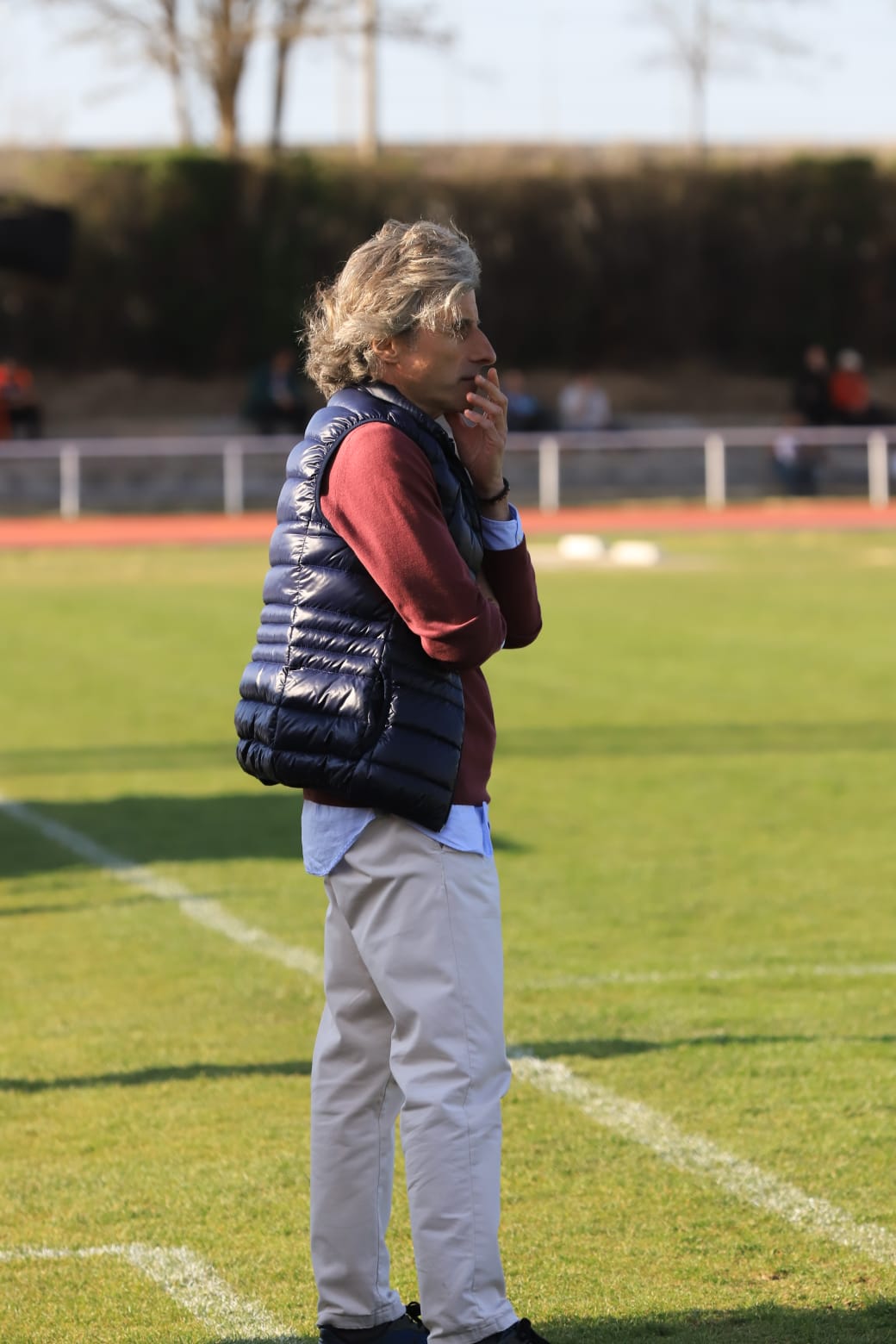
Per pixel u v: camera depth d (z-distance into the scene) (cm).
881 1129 1745
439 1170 1145
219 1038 2073
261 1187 1627
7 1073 1953
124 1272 1446
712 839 3169
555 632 6066
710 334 17412
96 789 3616
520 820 3338
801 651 5572
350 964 1218
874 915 2639
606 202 16938
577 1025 2089
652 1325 1327
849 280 17325
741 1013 2138
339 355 1192
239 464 10912
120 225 15775
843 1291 1388
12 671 5212
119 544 9344
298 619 1166
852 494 11756
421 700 1150
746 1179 1623
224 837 3180
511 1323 1152
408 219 16400
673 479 12019
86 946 2480
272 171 15938
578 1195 1591
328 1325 1246
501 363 17038
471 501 1200
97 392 15475
